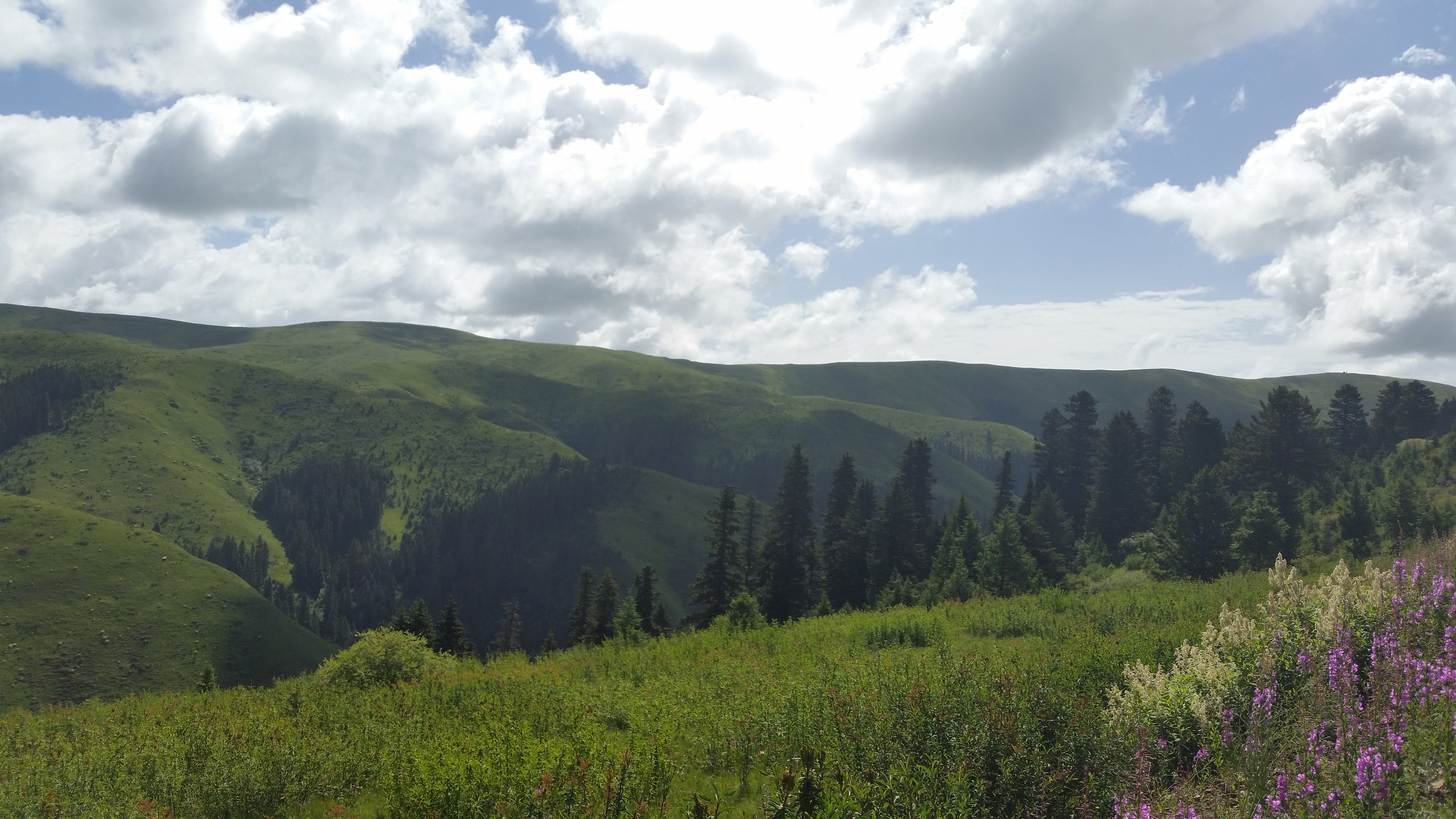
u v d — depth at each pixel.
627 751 8.02
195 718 13.30
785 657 16.98
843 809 6.46
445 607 61.34
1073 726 7.88
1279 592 12.20
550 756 8.31
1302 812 5.54
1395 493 42.78
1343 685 7.29
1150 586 27.34
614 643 24.75
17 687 118.50
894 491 65.75
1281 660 8.73
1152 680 8.66
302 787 9.51
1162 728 7.79
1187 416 76.81
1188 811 6.01
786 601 61.34
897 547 64.69
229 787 9.24
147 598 140.62
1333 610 9.58
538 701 13.16
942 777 7.09
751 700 11.17
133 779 9.52
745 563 62.62
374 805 9.19
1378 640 8.61
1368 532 41.84
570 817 7.31
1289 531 41.72
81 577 141.38
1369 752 5.75
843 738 8.66
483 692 14.73
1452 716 6.10
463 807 7.68
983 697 8.63
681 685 13.68
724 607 60.09
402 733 11.02
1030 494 80.94
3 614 130.50
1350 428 91.69
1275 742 6.94
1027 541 57.72
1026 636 18.45
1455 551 12.76
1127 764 7.29
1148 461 78.94
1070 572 58.41
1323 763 5.90
